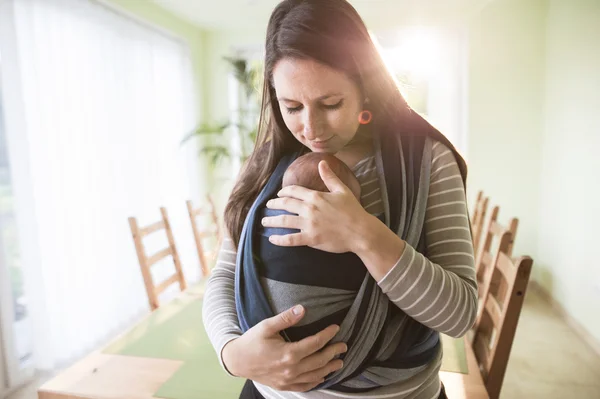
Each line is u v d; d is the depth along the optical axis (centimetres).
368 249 49
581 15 276
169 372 116
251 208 61
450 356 121
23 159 218
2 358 213
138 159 316
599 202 250
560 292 304
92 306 267
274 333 51
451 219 56
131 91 306
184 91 389
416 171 57
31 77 224
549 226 328
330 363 52
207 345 132
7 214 224
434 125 61
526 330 279
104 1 277
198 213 249
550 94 331
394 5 341
